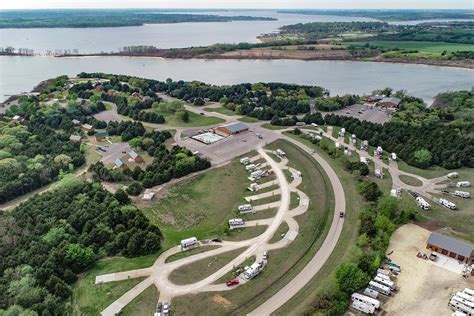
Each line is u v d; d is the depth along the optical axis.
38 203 136.12
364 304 88.56
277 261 107.56
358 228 120.62
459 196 142.00
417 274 101.19
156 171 161.50
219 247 115.00
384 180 155.38
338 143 192.38
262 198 143.62
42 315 86.94
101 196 137.38
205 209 139.50
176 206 141.75
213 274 102.75
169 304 92.19
